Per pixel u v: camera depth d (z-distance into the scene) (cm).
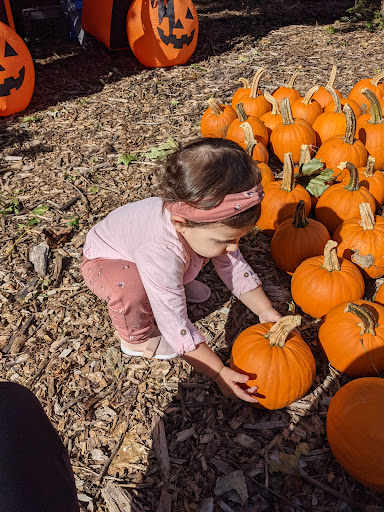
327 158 372
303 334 283
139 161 452
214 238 193
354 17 866
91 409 248
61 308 304
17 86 534
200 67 666
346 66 656
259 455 226
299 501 208
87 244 251
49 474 93
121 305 235
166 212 211
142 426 239
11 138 502
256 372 227
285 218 334
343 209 328
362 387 210
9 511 83
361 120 419
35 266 334
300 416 241
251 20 873
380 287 281
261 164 369
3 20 571
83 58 701
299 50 721
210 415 244
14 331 290
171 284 210
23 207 396
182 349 216
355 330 243
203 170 181
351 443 201
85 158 461
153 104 564
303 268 285
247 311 300
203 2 1002
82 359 273
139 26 639
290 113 403
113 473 221
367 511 202
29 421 99
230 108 462
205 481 217
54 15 768
